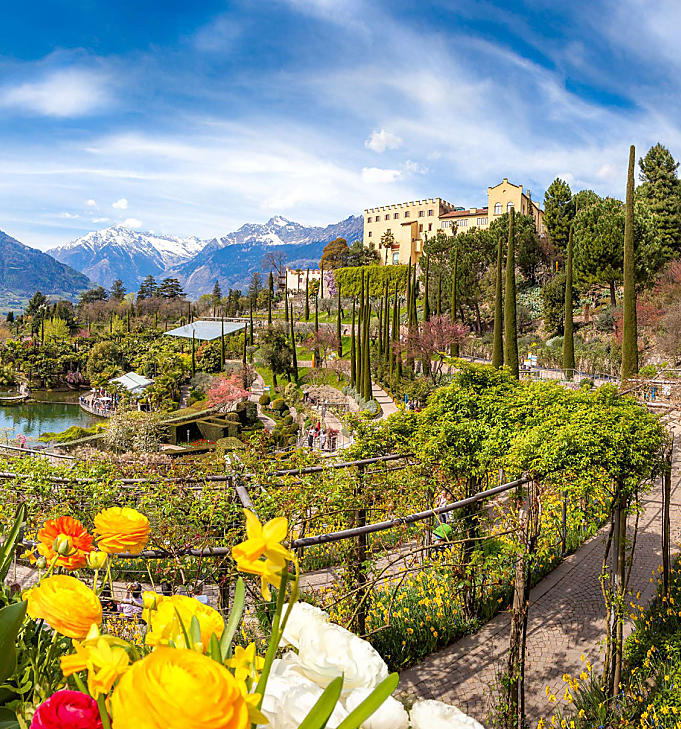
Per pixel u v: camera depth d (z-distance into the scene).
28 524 5.37
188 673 0.44
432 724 0.79
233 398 37.75
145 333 66.75
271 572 0.60
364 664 0.85
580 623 6.75
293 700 0.74
